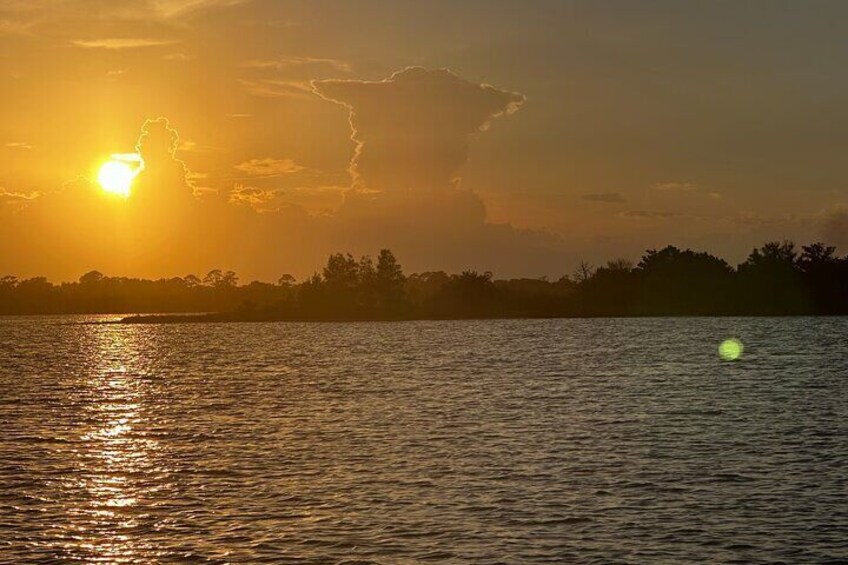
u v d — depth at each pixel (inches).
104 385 3791.8
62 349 6963.6
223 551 1277.1
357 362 4936.0
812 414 2511.1
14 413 2783.0
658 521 1401.3
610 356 5009.8
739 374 3791.8
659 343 6122.1
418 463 1845.5
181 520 1429.6
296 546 1294.3
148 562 1237.1
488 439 2134.6
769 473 1716.3
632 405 2765.7
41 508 1504.7
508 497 1549.0
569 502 1514.5
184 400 3134.8
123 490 1628.9
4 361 5511.8
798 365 4210.1
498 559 1237.1
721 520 1403.8
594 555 1250.0
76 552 1278.3
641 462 1829.5
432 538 1323.8
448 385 3518.7
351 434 2236.7
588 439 2117.4
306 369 4520.2
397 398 3065.9
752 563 1219.2
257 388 3550.7
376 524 1396.4
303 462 1873.8
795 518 1408.7
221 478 1722.4
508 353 5423.2
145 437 2241.6
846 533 1333.7
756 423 2342.5
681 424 2338.8
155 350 6614.2
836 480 1653.5
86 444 2139.5
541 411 2640.3
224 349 6589.6
